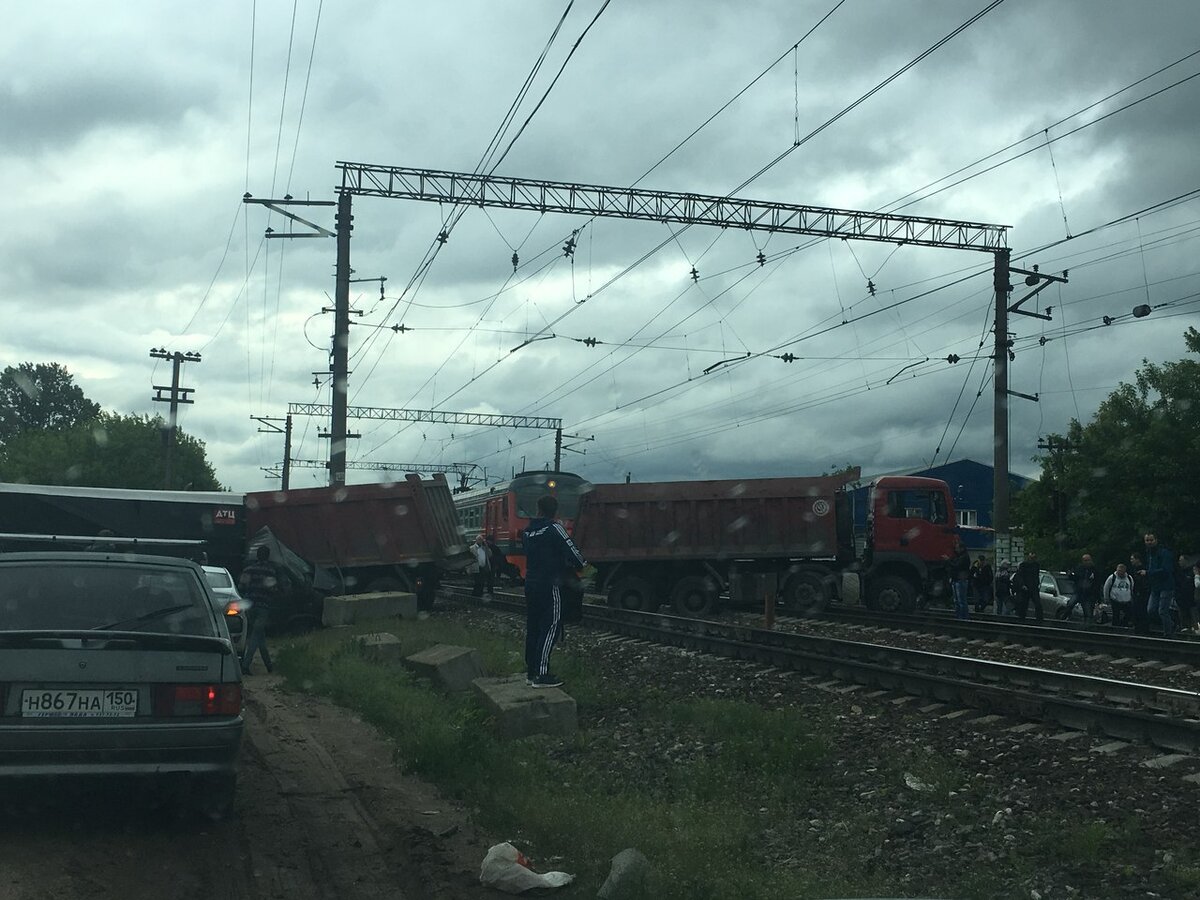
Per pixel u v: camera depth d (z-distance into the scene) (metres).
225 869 5.83
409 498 27.28
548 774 8.32
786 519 25.92
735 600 25.84
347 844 6.36
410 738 8.84
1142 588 20.30
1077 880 5.57
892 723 10.02
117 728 5.82
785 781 7.69
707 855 5.90
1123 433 39.28
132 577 6.55
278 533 26.50
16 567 6.40
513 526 33.75
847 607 27.33
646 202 25.12
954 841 6.25
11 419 105.00
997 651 17.12
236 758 6.24
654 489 26.23
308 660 14.50
